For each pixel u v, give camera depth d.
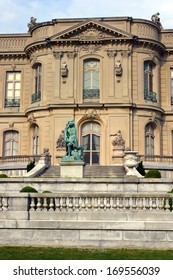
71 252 13.71
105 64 35.84
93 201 15.12
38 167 27.72
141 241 14.42
